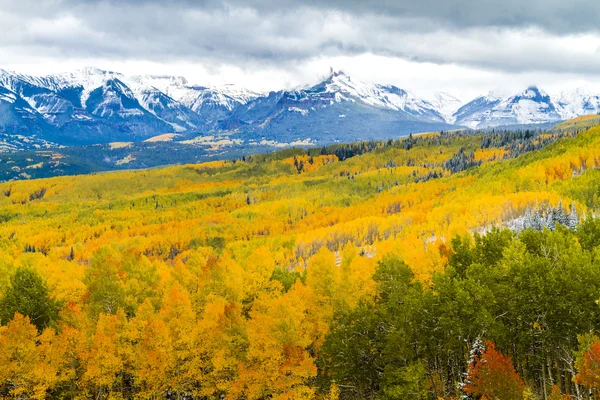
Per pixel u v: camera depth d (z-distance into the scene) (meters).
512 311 44.16
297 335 51.66
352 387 51.56
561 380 44.66
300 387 49.09
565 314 42.31
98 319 61.31
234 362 52.03
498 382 37.12
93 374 50.84
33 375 49.84
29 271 62.41
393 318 46.72
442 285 46.31
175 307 57.44
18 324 51.00
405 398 41.38
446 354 45.38
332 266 61.03
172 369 53.41
